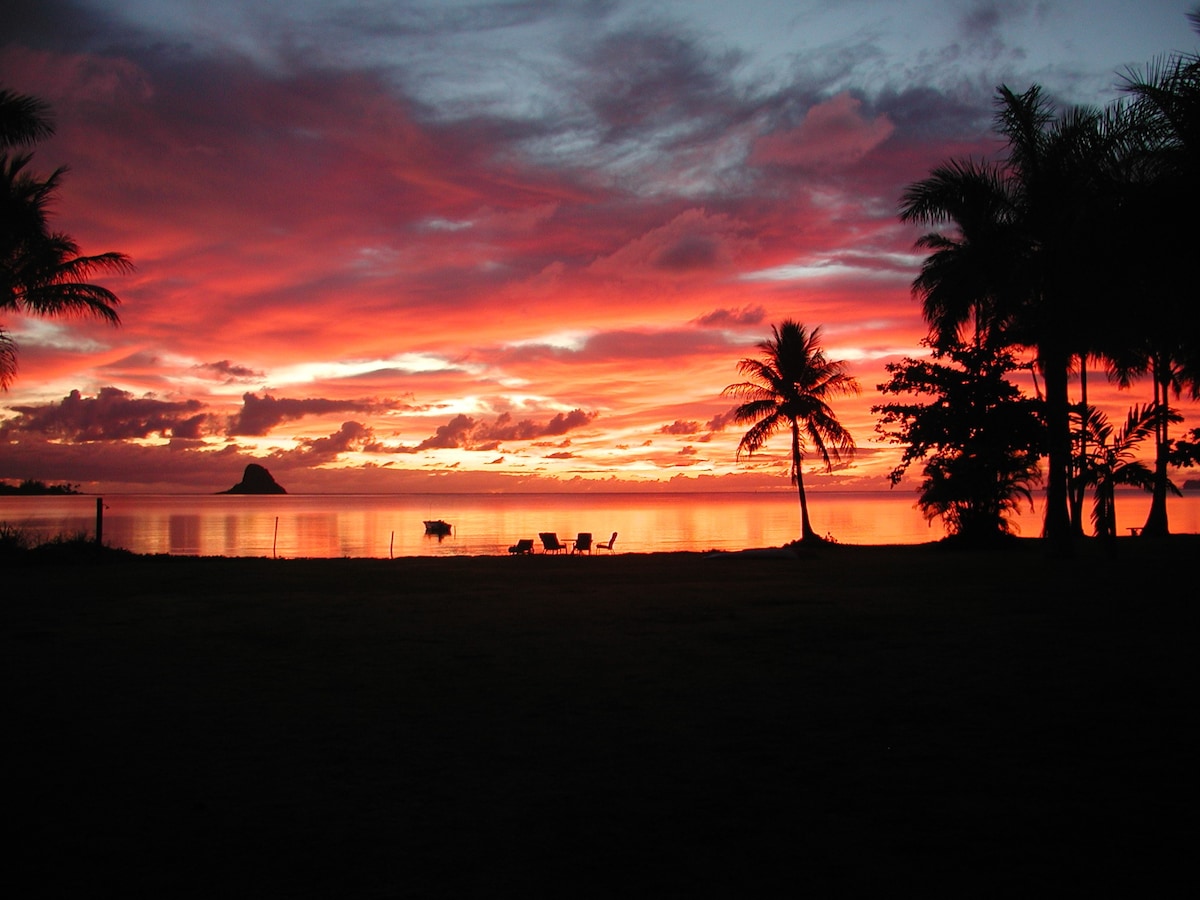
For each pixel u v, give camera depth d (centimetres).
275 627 1088
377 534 5238
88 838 424
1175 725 607
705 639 978
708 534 5119
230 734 602
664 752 557
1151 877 375
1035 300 2098
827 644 938
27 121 2169
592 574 1881
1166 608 1207
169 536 4894
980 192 2086
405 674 798
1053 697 689
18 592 1517
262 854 405
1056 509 2147
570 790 489
